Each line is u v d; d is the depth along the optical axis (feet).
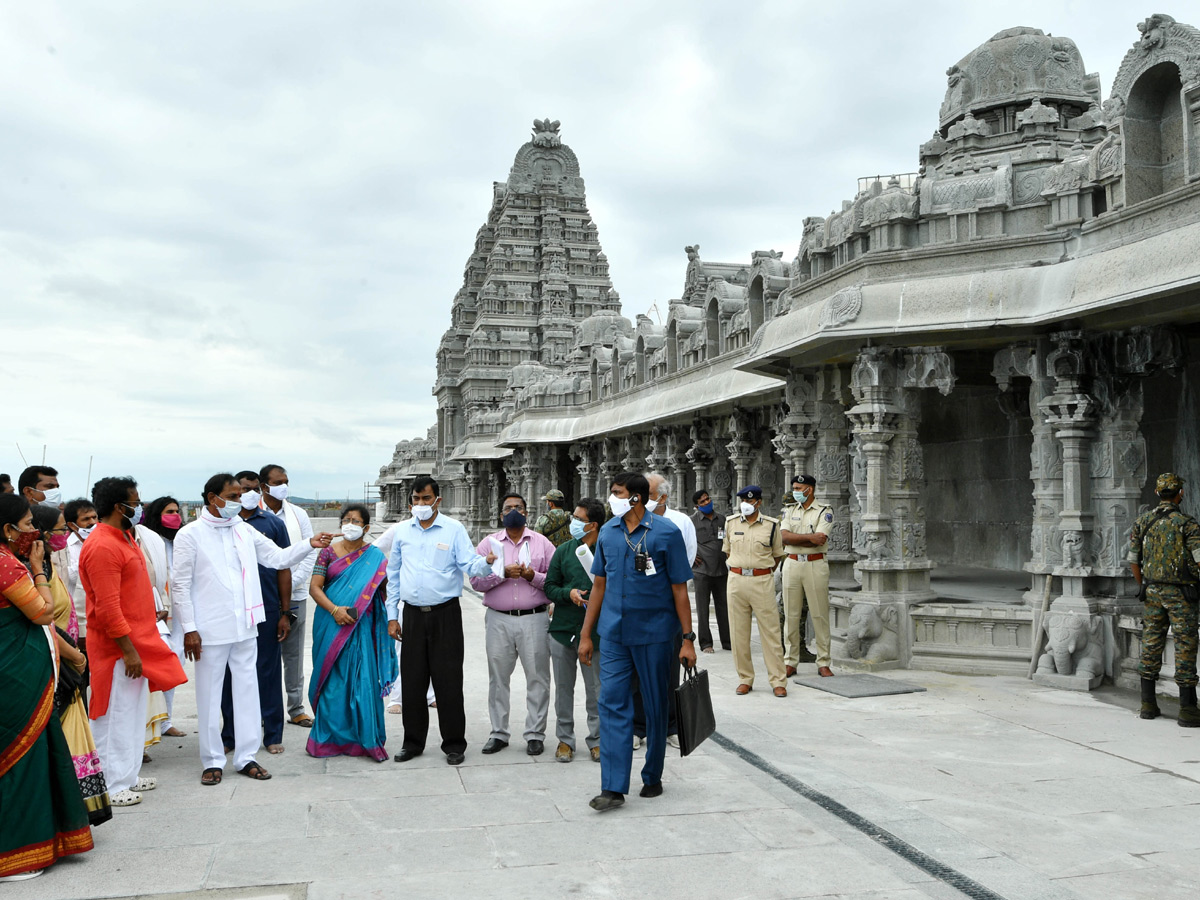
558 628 21.15
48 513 16.67
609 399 85.46
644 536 17.93
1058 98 32.71
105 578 17.95
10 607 14.75
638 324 79.71
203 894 13.58
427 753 22.27
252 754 20.25
